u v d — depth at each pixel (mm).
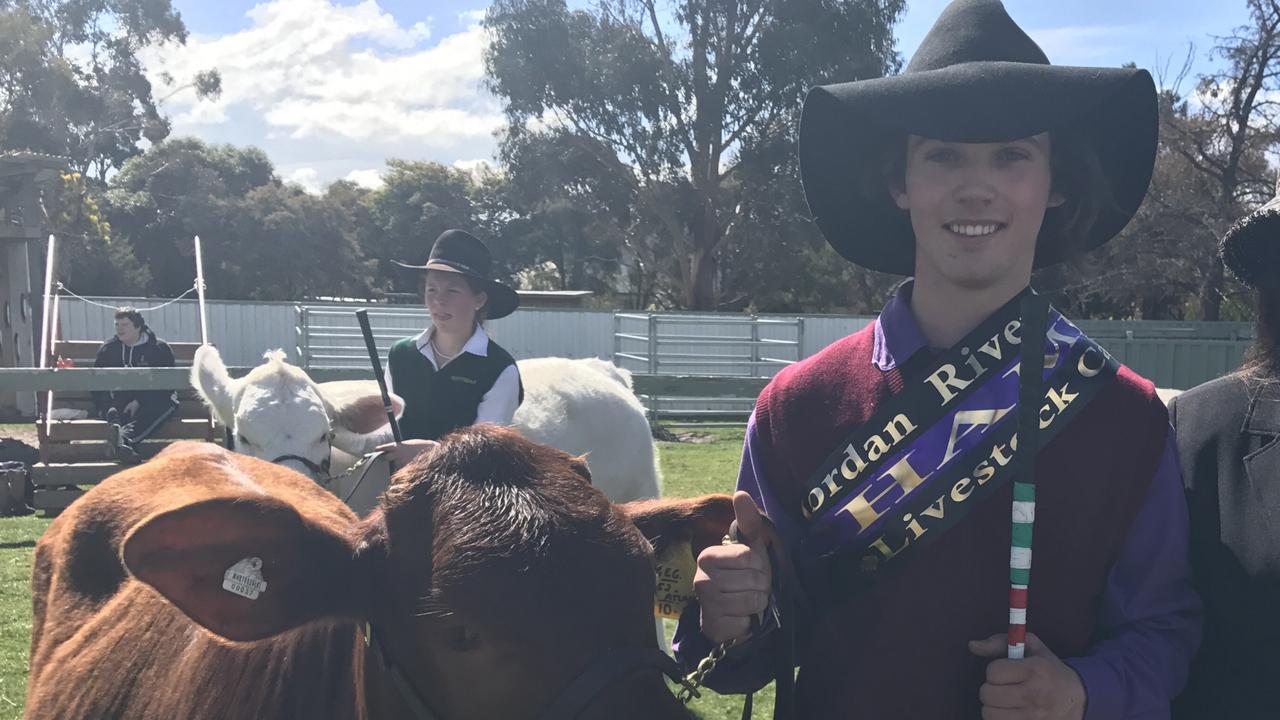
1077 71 1582
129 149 57812
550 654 1361
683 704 1563
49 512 9086
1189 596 1675
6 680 4484
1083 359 1572
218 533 1464
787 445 1727
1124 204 1844
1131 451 1552
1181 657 1617
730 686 1812
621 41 32344
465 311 4195
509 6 32938
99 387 8180
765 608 1671
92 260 39281
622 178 36000
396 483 1576
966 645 1550
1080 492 1530
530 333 19828
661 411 18312
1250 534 1632
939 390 1599
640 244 38188
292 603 1498
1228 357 17312
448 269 4090
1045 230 1847
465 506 1479
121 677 2186
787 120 33344
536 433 5309
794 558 1712
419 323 17281
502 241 56594
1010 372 1577
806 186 1928
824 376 1731
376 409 4316
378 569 1518
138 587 2410
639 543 1515
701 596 1651
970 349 1597
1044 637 1551
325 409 4371
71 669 2311
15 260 16609
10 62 38688
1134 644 1572
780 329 18750
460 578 1380
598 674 1366
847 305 42438
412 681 1440
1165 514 1594
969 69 1592
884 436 1621
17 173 16672
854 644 1619
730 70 32469
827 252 38281
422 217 57219
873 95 1600
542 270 58812
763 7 32562
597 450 5801
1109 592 1597
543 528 1438
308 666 1848
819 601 1674
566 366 6016
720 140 33688
